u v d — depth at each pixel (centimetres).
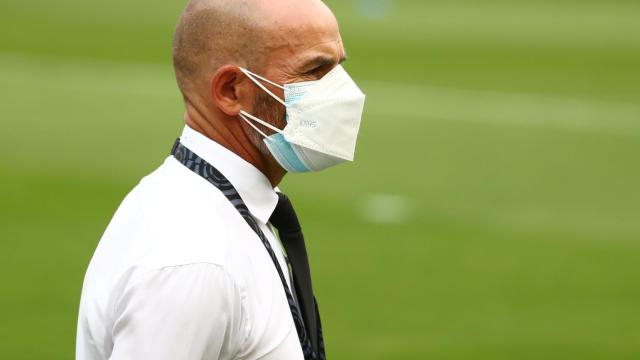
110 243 909
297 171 985
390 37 10094
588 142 5756
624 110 6831
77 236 3806
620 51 9556
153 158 5116
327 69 953
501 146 5603
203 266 849
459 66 8594
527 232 4056
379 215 4200
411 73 8200
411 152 5391
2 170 4728
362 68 8350
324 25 937
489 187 4753
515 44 9869
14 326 2945
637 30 10781
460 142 5675
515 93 7456
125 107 6300
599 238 3991
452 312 3186
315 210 4225
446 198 4528
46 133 5525
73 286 3288
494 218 4250
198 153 949
